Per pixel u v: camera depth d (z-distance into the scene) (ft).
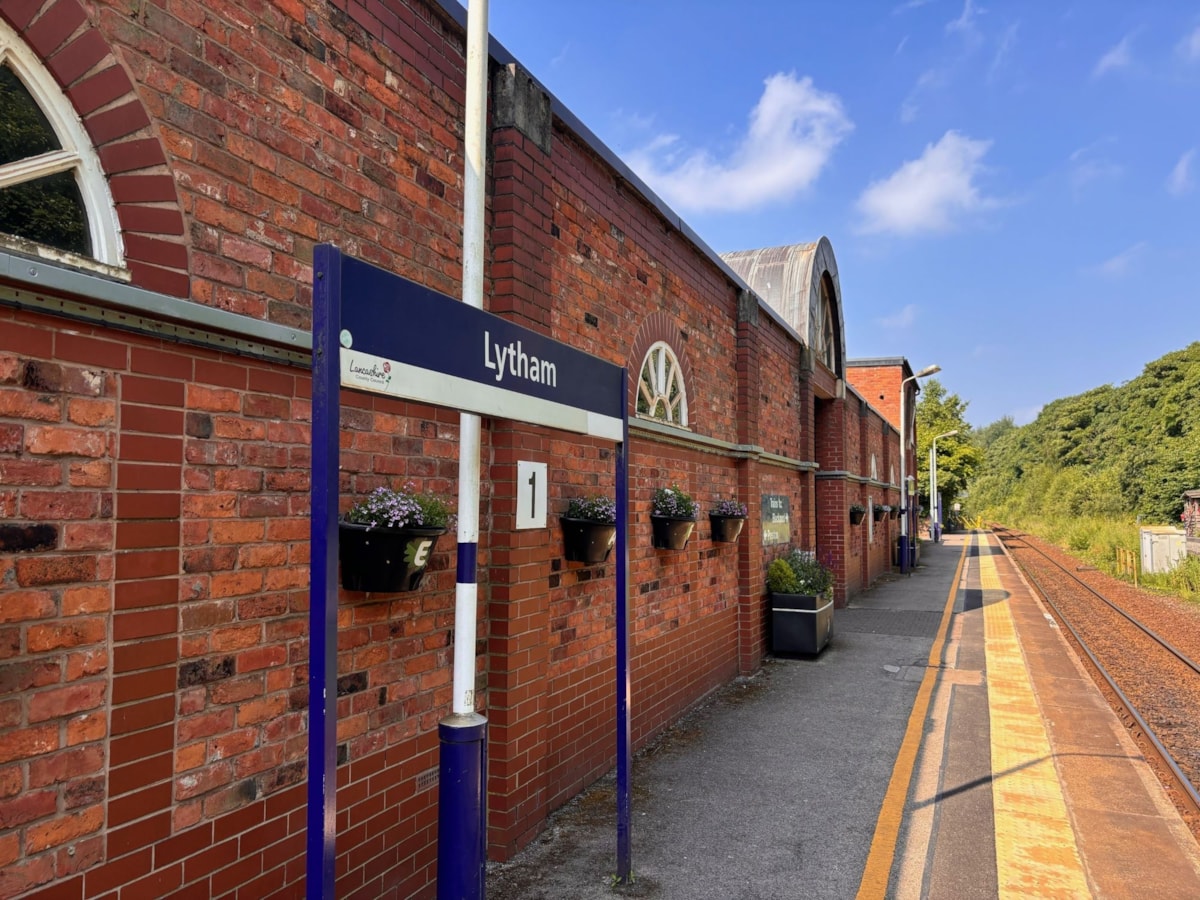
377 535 10.19
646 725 20.71
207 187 8.70
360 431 10.94
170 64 8.35
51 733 7.09
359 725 10.86
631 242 20.38
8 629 6.79
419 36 12.32
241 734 8.98
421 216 12.30
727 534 26.35
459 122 13.25
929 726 22.49
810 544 40.09
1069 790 17.72
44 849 7.02
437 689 12.48
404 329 8.14
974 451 178.81
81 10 7.54
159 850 8.05
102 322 7.53
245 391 9.11
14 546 6.84
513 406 10.14
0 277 6.60
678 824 15.56
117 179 7.81
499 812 13.88
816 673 29.68
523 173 14.60
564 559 16.58
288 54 9.84
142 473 7.94
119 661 7.68
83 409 7.43
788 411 37.73
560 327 16.70
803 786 17.69
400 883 11.62
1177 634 41.55
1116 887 13.32
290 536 9.64
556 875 13.37
